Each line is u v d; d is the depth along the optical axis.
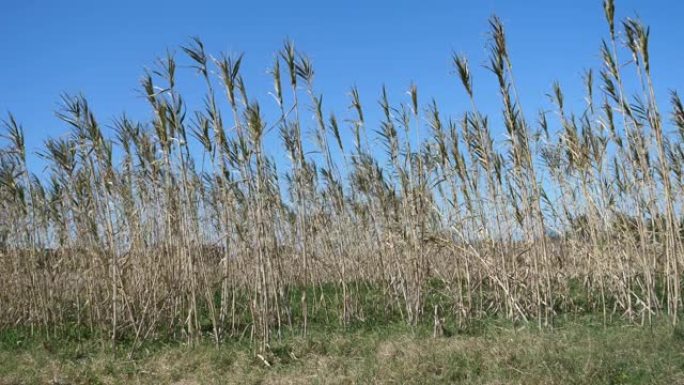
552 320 8.28
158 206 9.72
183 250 9.26
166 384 7.21
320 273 12.30
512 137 8.58
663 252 8.89
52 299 9.98
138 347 8.66
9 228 10.94
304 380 6.83
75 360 8.38
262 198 8.34
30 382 7.31
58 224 10.58
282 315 9.84
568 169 10.60
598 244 9.57
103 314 10.02
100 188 9.44
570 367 6.18
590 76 8.78
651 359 6.28
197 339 8.57
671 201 7.84
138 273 9.71
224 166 8.73
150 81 8.49
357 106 9.91
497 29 8.39
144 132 9.73
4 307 10.74
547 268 8.40
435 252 10.16
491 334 8.09
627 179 9.30
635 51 7.70
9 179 9.67
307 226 11.22
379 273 11.20
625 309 9.01
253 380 7.02
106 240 9.25
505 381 6.15
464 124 9.85
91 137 8.80
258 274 8.33
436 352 7.12
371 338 8.30
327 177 10.95
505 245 9.70
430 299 10.80
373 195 10.30
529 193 9.20
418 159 9.29
